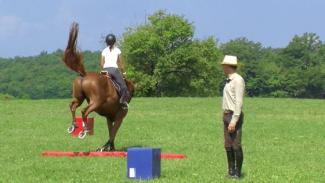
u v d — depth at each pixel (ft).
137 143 63.05
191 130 76.79
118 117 53.57
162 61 288.51
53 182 38.29
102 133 72.08
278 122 89.81
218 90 306.55
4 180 38.96
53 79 440.04
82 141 63.62
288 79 434.71
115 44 53.06
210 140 65.92
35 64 484.74
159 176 40.68
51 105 118.93
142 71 296.30
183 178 39.99
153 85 288.30
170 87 297.12
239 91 38.22
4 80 450.71
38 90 422.41
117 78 52.11
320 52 458.50
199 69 294.87
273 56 477.77
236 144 39.22
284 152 55.98
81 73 50.85
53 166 45.32
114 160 48.67
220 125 83.97
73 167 44.78
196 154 53.83
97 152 52.11
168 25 299.58
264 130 77.66
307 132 75.77
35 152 54.19
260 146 60.70
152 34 293.84
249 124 86.07
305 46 457.27
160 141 64.85
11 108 112.88
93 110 50.14
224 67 38.73
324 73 424.46
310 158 51.85
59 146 59.21
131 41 292.81
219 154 53.83
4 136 68.95
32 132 73.36
